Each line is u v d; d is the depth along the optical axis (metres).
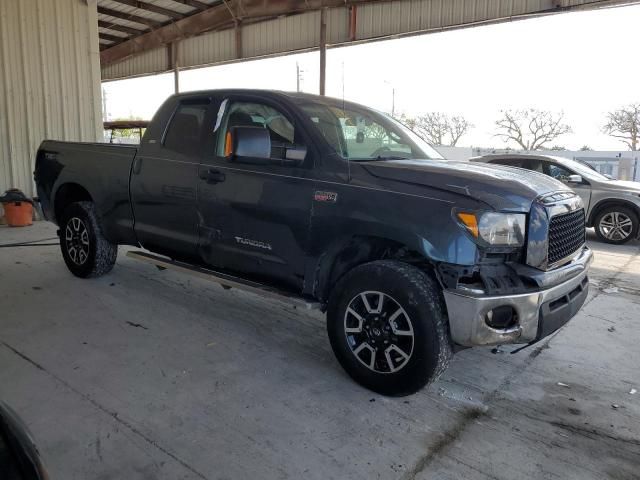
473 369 3.69
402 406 3.12
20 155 9.95
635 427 2.97
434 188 3.03
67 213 5.50
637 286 6.11
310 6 12.24
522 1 9.76
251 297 5.14
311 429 2.84
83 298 4.92
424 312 2.94
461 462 2.60
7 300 4.82
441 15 10.75
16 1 9.66
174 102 4.54
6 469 1.36
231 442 2.70
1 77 9.58
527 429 2.92
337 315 3.34
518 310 2.88
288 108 3.72
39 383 3.26
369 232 3.14
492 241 2.87
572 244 3.42
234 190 3.84
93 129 10.99
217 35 14.96
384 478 2.46
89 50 10.77
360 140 3.84
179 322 4.40
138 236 4.72
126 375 3.41
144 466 2.48
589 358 3.95
